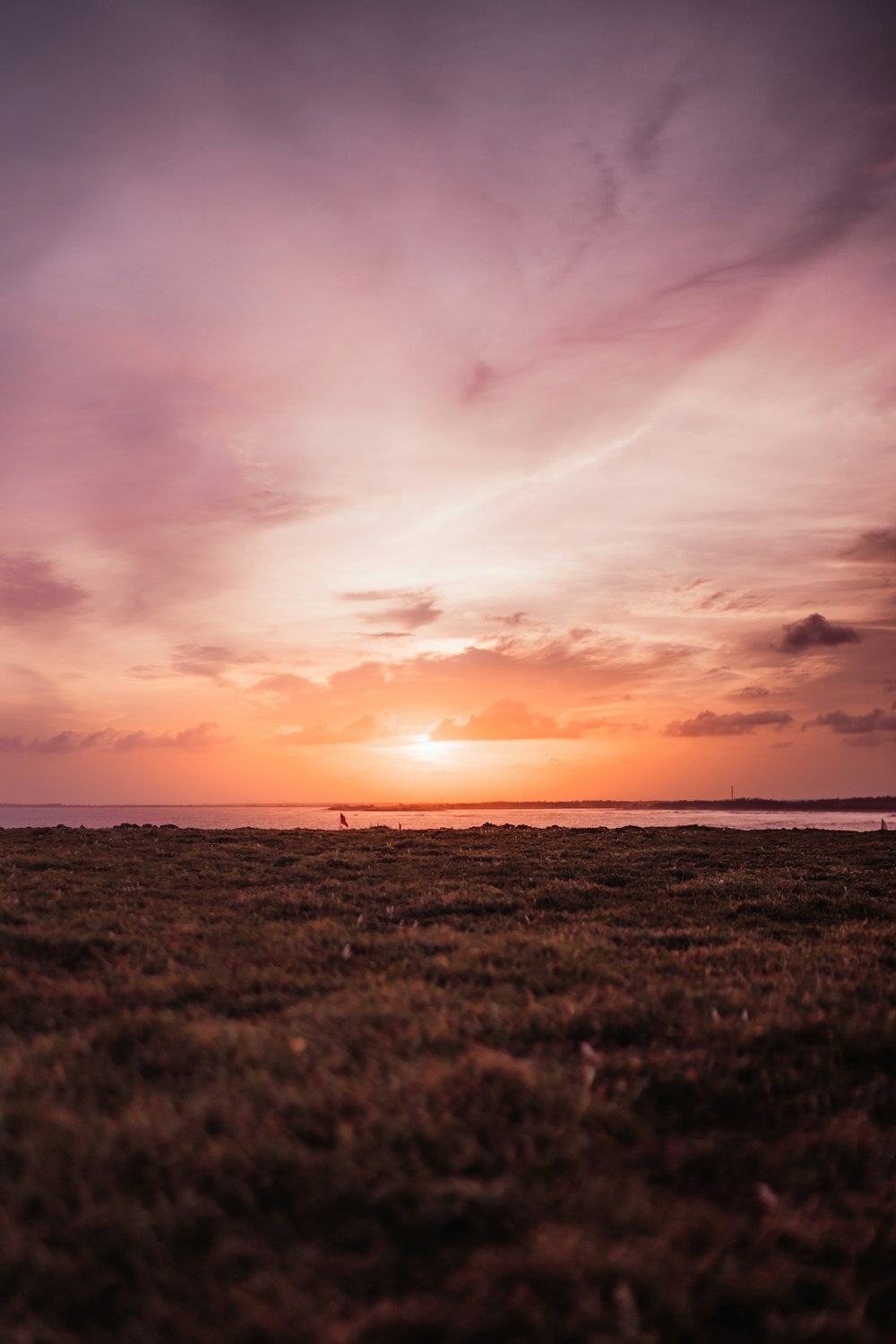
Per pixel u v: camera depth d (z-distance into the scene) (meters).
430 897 14.78
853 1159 5.17
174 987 8.30
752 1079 6.20
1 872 17.47
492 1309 3.65
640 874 18.95
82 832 28.19
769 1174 5.00
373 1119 4.98
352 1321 3.58
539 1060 6.14
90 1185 4.42
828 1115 5.73
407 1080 5.58
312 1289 3.77
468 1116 5.15
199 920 12.27
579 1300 3.69
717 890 16.27
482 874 18.89
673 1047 6.66
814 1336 3.66
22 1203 4.25
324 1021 7.02
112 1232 4.03
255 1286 3.73
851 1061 6.58
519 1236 4.17
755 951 10.45
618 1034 6.92
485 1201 4.32
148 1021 6.93
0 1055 6.16
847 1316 3.81
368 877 18.12
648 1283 3.85
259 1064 6.04
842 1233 4.42
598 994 7.94
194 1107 5.21
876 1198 4.75
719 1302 3.84
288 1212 4.29
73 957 9.75
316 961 9.61
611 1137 5.20
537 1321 3.56
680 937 11.69
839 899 15.33
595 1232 4.18
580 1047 6.61
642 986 8.33
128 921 11.91
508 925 12.47
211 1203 4.23
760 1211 4.66
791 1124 5.63
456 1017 7.08
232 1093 5.48
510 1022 6.98
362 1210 4.31
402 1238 4.15
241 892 15.44
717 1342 3.66
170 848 23.34
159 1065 6.17
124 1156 4.62
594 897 15.55
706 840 28.16
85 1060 6.15
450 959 9.57
